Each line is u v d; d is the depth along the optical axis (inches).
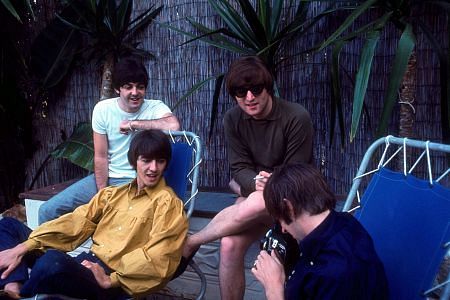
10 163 165.2
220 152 136.6
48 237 79.4
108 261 77.5
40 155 169.0
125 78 97.2
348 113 121.1
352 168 122.2
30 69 159.5
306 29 110.9
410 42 84.8
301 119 79.8
